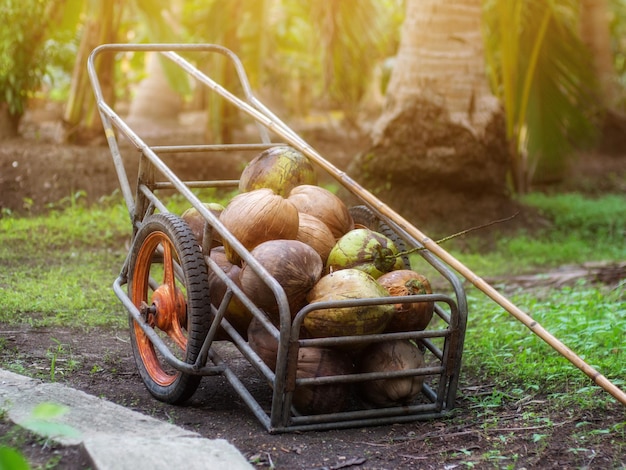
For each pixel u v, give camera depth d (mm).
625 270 8141
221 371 4160
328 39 11617
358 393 4207
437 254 4160
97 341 5543
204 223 4488
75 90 11789
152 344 4723
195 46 5539
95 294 6660
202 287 4137
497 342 5652
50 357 5086
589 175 15570
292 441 3850
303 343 3795
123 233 8969
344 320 3881
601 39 17344
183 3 15516
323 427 3990
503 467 3654
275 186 4602
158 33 12938
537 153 12156
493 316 6363
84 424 3668
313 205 4461
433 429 4109
